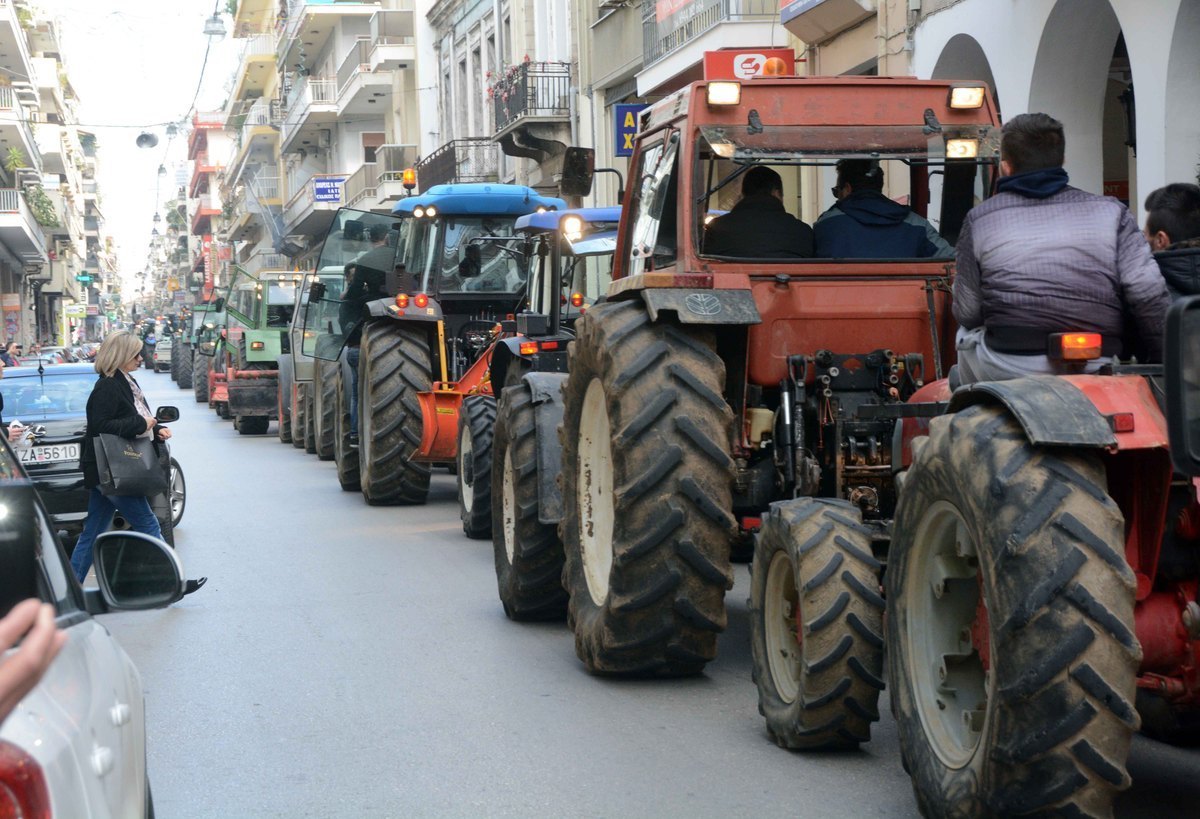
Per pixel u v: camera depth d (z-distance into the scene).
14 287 76.44
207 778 5.96
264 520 14.84
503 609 9.58
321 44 69.06
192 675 7.89
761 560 6.18
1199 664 4.37
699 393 6.68
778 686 6.11
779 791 5.49
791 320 7.02
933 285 7.11
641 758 5.99
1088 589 4.12
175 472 14.41
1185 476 4.45
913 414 5.84
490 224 16.11
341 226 16.81
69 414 13.07
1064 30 14.54
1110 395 4.42
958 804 4.52
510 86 35.62
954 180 7.50
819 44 21.62
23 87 71.12
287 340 27.16
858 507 6.47
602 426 7.47
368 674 7.74
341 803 5.57
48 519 3.42
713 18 24.16
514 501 8.75
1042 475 4.26
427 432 15.05
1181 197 5.83
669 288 6.75
